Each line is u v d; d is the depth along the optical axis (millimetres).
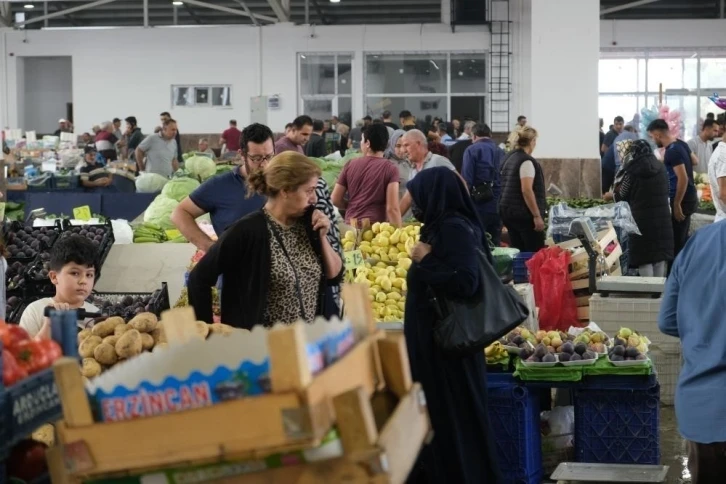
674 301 4301
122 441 2303
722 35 27984
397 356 2688
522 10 27328
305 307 4500
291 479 2289
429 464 5078
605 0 28453
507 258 7906
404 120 15414
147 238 9000
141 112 29250
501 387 5555
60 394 2338
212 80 28922
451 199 5086
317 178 4492
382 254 7219
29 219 9133
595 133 15820
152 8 29844
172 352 2363
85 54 29328
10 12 29844
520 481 5539
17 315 6516
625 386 5609
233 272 4547
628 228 8688
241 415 2232
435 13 28953
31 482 2744
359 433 2252
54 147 22516
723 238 4113
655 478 5438
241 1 28234
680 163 11180
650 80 28656
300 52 28531
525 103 27578
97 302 5902
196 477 2334
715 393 3980
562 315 7516
